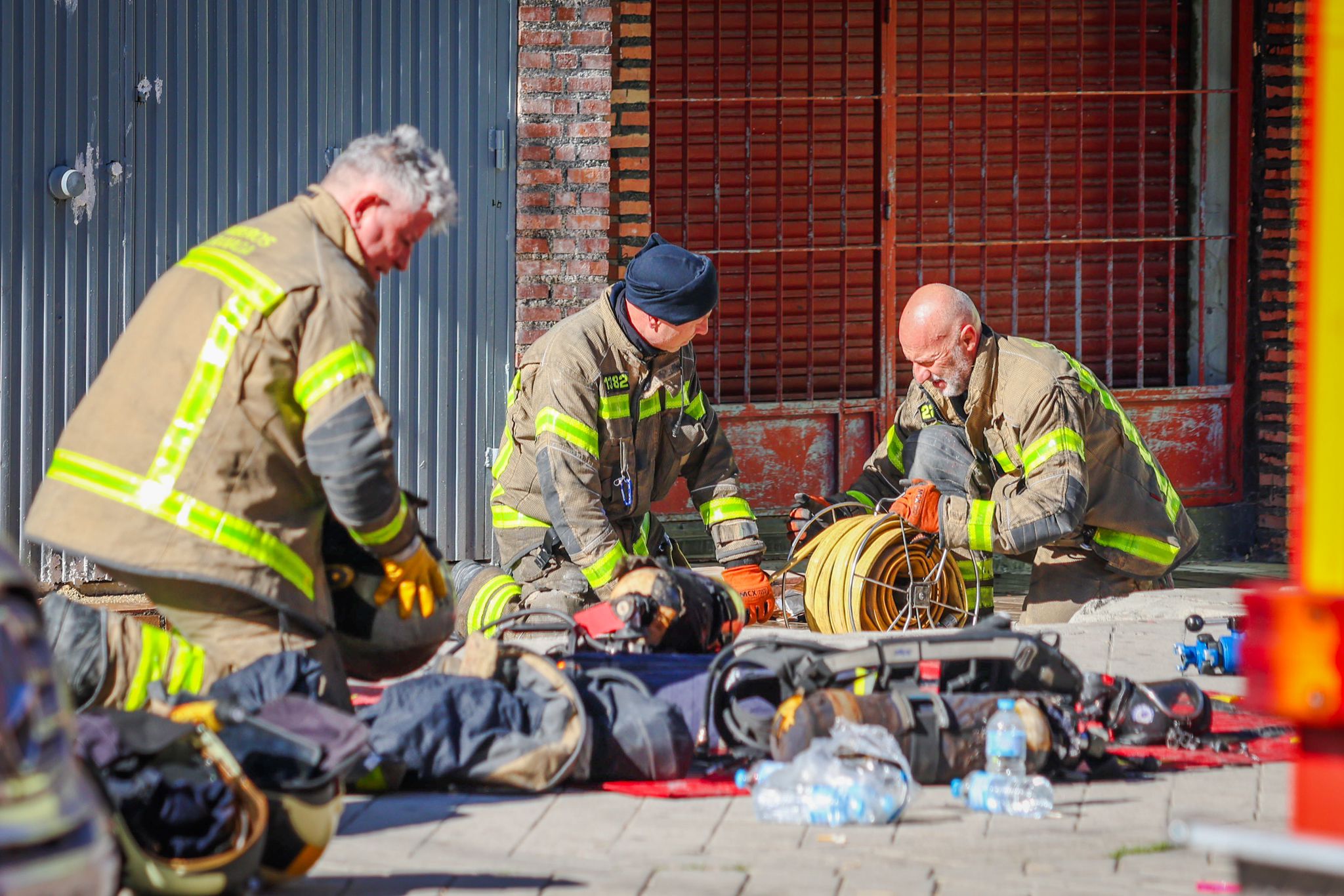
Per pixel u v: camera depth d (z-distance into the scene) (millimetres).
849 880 9352
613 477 16328
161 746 8680
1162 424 25000
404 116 20391
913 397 18812
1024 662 11648
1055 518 16547
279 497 10922
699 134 23531
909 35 24125
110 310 19359
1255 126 25031
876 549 16359
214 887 8484
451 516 20906
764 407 23672
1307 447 6559
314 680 10445
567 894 9109
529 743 11234
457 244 20688
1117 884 9352
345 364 10680
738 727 11844
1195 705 12664
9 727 6613
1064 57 24594
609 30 20859
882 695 11414
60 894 6590
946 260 24688
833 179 24078
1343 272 6488
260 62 19797
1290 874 6336
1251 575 23797
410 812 10852
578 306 21078
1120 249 25141
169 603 10867
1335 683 6375
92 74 19031
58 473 10828
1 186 18641
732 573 16938
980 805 10922
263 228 11109
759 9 23469
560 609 16141
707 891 9133
